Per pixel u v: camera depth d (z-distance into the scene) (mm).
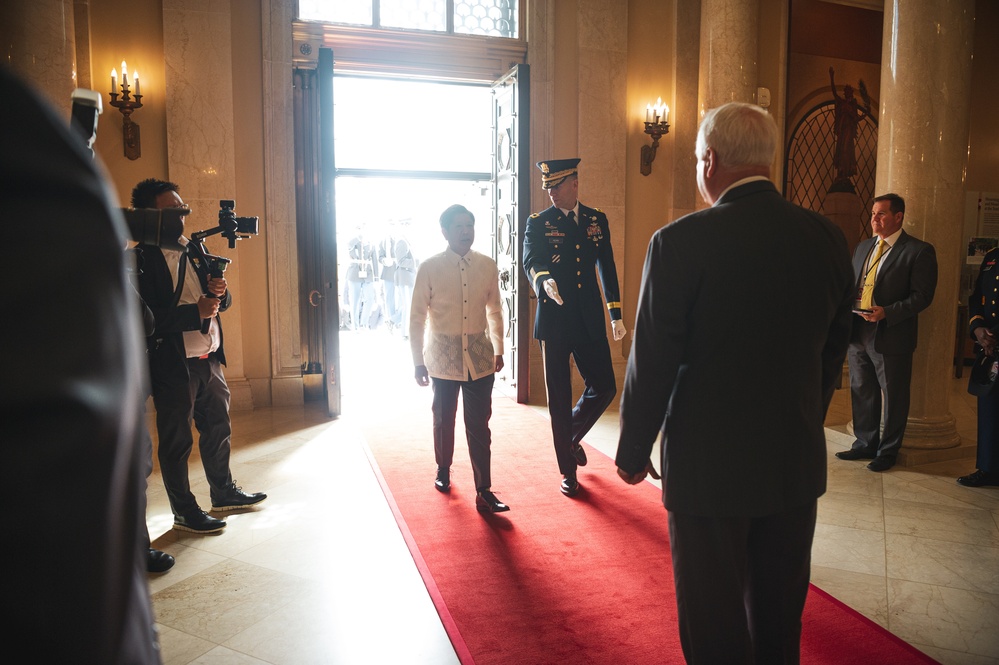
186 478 3666
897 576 3232
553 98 7094
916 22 4816
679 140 7434
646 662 2523
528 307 6711
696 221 1803
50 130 295
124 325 322
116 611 315
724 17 6789
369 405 6715
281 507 4059
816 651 2602
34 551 270
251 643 2672
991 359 4340
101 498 296
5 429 260
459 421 6105
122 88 5832
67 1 5223
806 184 8039
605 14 7148
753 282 1757
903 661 2541
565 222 4164
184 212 2191
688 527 1832
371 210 12766
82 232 296
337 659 2574
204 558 3400
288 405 6637
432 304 3951
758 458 1769
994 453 4371
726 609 1813
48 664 279
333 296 6086
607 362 4207
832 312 1875
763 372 1772
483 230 12227
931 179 4855
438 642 2684
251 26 6312
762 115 1874
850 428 5516
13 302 267
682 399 1833
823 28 7906
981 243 8742
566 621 2801
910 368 4672
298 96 6520
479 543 3533
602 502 4109
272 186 6410
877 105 8219
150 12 6066
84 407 282
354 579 3186
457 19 7047
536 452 5172
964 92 4852
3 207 271
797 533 1878
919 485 4453
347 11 6723
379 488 4387
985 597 3041
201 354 3641
